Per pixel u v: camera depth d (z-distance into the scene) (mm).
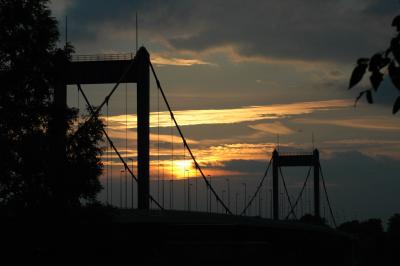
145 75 82500
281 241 105125
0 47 41406
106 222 46094
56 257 43781
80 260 45438
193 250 76000
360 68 9680
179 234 77375
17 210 41125
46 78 43031
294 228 107875
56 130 43219
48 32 42625
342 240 147750
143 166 81625
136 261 64188
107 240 47250
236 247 80562
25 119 42062
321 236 127500
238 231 83188
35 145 41344
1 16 41438
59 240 43375
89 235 45250
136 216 68500
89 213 44219
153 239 69625
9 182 41250
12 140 41094
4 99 41344
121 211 66688
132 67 82500
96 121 46375
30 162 41250
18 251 41875
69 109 43719
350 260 152500
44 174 42500
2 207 41188
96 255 47656
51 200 42344
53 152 43375
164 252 71875
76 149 44750
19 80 41594
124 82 82062
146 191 81375
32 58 42031
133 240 65875
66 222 42938
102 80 81938
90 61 81938
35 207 41688
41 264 43125
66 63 43719
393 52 9492
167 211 73812
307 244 120125
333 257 140750
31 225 41844
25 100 42375
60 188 42969
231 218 85188
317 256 128000
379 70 9594
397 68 9492
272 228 99875
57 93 58469
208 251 78062
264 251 84375
